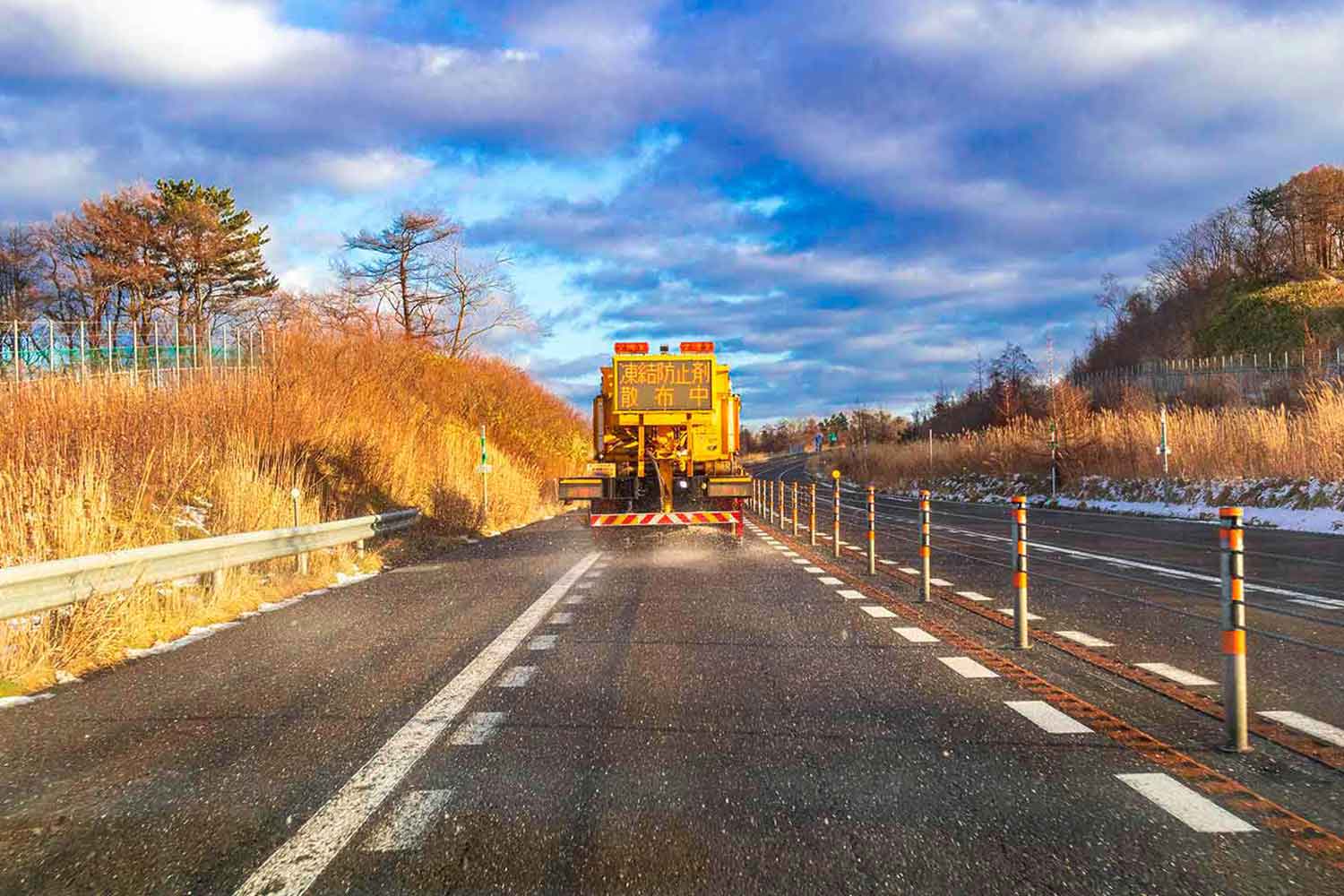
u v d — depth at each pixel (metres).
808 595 12.11
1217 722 5.90
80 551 10.53
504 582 13.87
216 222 56.19
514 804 4.59
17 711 6.63
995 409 65.12
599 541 21.77
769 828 4.23
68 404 16.95
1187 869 3.73
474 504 25.86
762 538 22.20
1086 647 8.35
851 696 6.68
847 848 3.99
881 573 14.48
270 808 4.58
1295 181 101.25
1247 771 4.93
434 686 7.16
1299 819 4.25
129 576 9.45
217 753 5.53
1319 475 24.55
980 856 3.89
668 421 20.50
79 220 54.91
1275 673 7.28
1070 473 37.94
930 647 8.50
